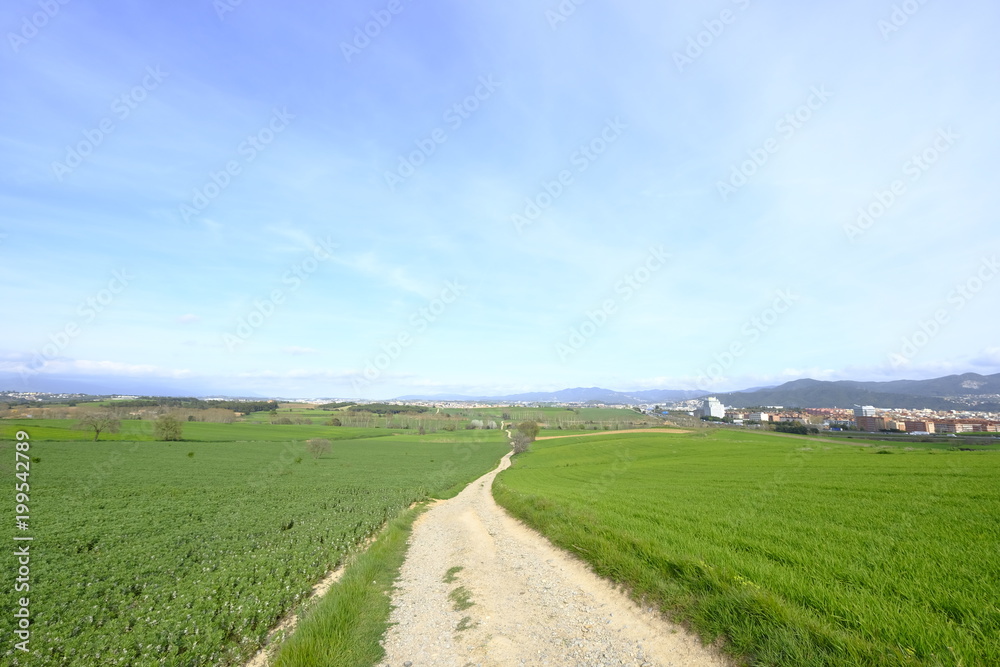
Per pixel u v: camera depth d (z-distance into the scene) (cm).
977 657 573
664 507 2053
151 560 1822
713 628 734
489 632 932
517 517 2377
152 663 944
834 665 579
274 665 880
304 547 2053
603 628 868
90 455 6562
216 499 3716
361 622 1045
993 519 1472
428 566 1625
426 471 6812
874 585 866
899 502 1909
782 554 1109
